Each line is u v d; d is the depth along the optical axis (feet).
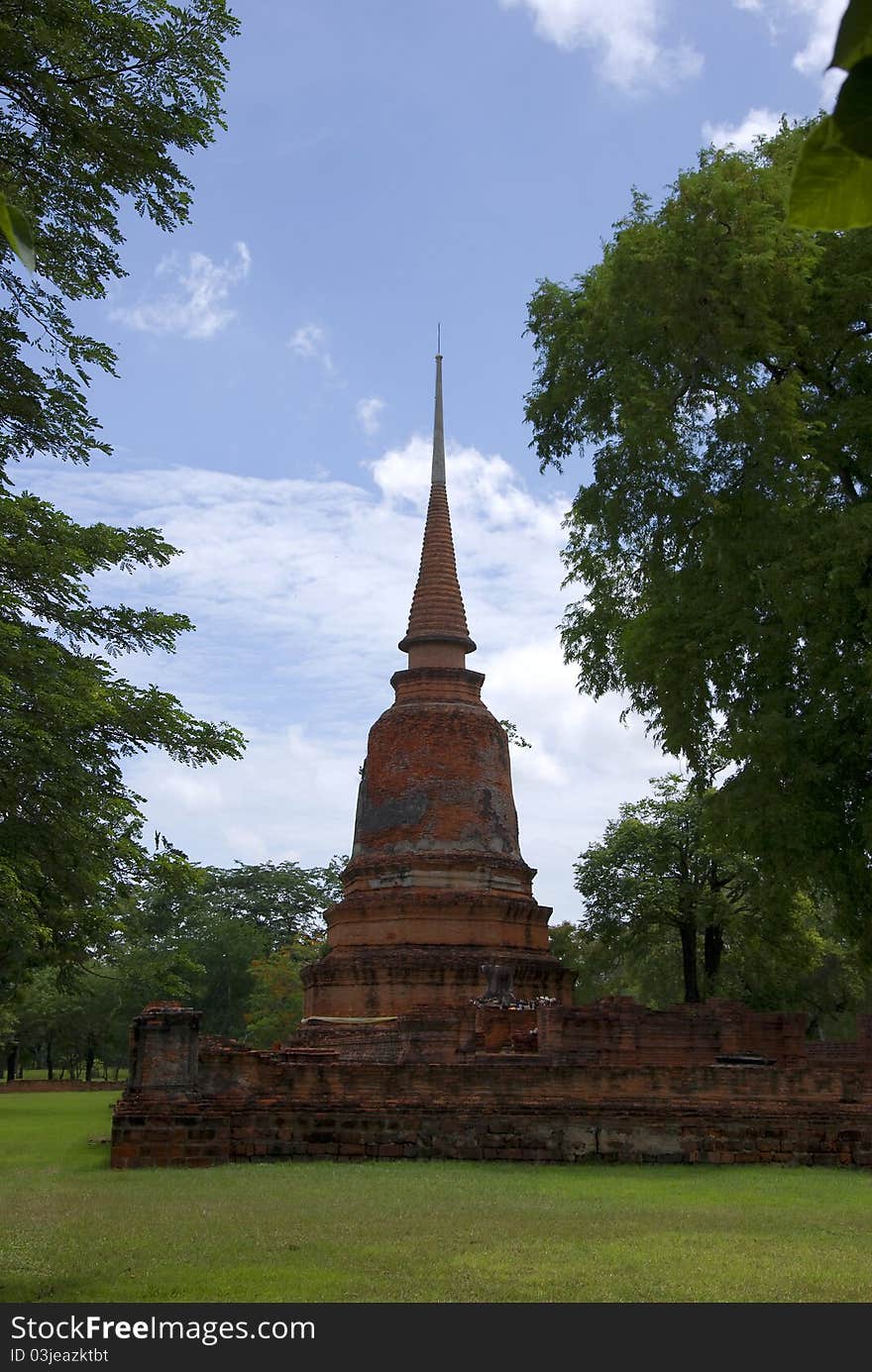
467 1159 79.00
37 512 50.14
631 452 88.94
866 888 86.94
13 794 46.78
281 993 210.18
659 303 87.30
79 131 49.34
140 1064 79.05
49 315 52.03
